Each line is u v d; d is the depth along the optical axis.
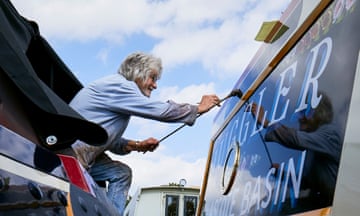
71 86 3.07
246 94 2.51
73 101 3.37
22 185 1.19
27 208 1.15
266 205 1.87
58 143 1.82
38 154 1.42
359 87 1.25
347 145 1.25
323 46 1.58
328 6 1.59
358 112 1.22
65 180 1.53
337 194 1.27
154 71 3.72
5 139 1.25
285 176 1.71
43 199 1.27
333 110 1.39
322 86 1.51
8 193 1.10
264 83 2.22
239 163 2.39
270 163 1.91
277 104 1.96
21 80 1.60
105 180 3.75
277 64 2.06
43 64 2.53
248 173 2.20
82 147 3.18
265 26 2.16
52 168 1.48
